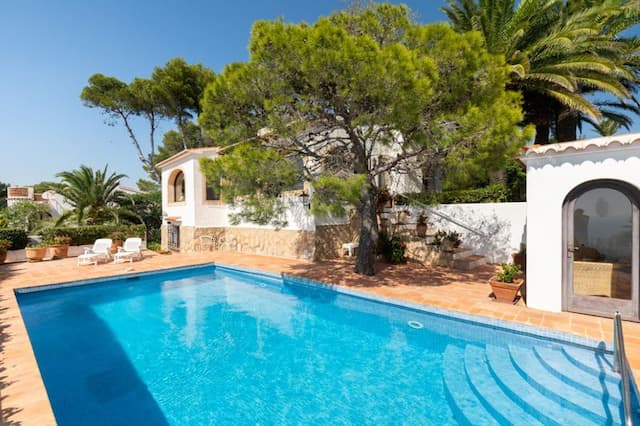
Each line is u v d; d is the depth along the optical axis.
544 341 5.54
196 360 5.73
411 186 15.57
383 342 6.30
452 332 6.61
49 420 3.32
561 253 6.31
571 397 3.83
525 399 3.94
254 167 7.33
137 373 5.30
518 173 14.48
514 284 7.04
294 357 5.77
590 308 6.10
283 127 7.39
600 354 4.82
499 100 7.18
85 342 6.54
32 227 19.16
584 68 11.99
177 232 17.67
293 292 10.04
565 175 6.20
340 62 6.33
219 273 12.78
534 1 11.99
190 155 16.44
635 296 5.70
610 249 5.89
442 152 7.69
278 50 6.80
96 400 4.54
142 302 9.22
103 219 18.84
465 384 4.64
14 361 4.70
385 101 6.78
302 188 13.69
